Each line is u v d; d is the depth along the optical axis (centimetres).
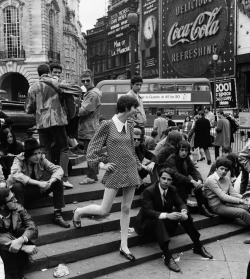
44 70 563
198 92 2384
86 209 474
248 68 2994
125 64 5306
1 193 396
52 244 471
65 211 525
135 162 455
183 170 602
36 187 489
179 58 3822
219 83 3259
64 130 577
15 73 4506
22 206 432
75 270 434
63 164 589
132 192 459
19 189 457
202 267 479
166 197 514
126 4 5038
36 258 428
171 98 2402
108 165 440
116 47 5456
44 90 548
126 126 447
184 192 593
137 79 666
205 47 3444
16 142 617
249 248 545
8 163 564
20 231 410
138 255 486
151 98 2417
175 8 3838
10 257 398
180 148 589
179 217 480
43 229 485
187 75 3706
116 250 494
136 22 1280
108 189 448
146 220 507
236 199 613
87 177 639
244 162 664
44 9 4309
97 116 660
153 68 4281
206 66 3431
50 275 419
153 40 4231
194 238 515
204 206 646
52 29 4609
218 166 627
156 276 449
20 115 900
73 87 574
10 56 4353
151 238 536
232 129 1329
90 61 6338
